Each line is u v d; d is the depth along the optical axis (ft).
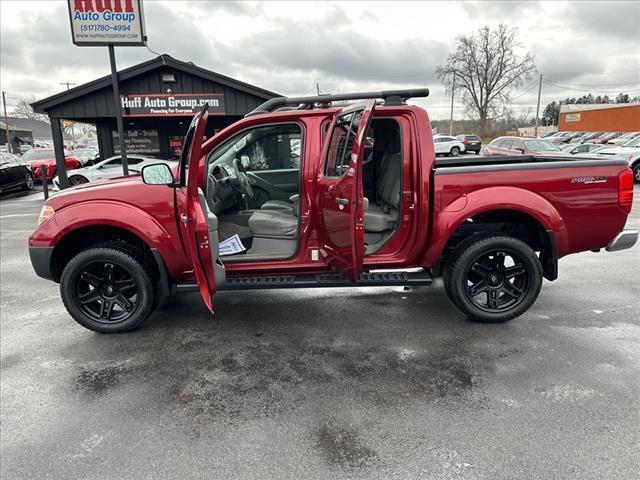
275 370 10.59
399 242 12.43
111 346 12.00
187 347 11.87
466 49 179.63
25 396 9.68
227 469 7.39
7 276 18.80
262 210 13.96
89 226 11.99
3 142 205.36
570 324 12.69
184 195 11.49
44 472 7.41
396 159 13.11
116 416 8.92
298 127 12.49
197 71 44.50
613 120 134.82
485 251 12.09
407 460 7.50
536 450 7.64
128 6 27.76
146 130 53.47
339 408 9.01
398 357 11.04
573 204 11.93
